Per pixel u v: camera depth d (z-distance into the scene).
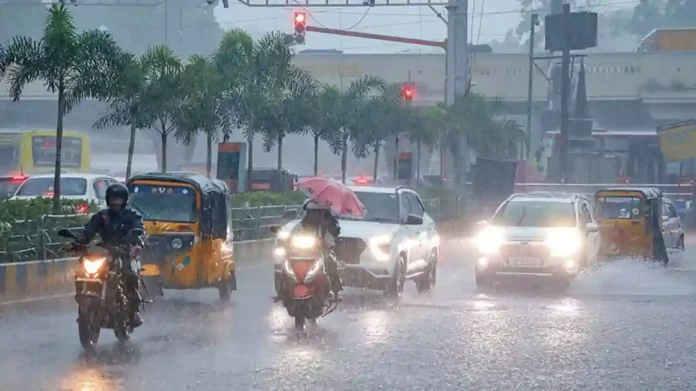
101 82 27.91
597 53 101.44
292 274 17.02
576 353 15.23
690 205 63.31
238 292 23.45
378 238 22.03
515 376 13.23
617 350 15.61
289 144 105.75
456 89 54.25
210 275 20.30
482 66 100.00
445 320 18.98
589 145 77.12
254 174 52.78
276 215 34.78
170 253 19.81
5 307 19.56
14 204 23.09
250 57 39.16
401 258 22.69
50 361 13.68
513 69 100.19
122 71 28.52
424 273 24.75
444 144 57.34
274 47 39.97
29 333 16.25
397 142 54.53
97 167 74.88
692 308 21.56
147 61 32.66
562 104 67.81
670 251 41.41
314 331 17.11
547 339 16.64
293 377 12.84
